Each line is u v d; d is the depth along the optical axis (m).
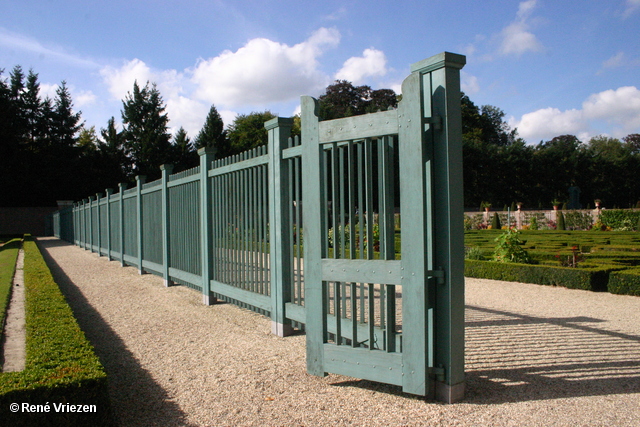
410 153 3.22
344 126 3.65
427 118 3.21
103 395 2.92
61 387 2.79
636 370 3.92
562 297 7.44
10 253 14.56
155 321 6.01
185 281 7.94
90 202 17.22
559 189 48.78
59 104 45.28
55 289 6.53
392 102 51.00
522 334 5.20
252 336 5.20
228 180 6.44
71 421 2.82
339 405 3.28
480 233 22.34
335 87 51.03
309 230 3.88
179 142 46.03
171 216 8.80
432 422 2.96
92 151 43.75
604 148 67.19
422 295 3.19
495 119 71.88
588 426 2.88
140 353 4.64
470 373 3.92
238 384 3.73
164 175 8.88
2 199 36.38
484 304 6.95
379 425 2.94
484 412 3.11
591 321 5.79
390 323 3.48
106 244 14.88
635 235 19.36
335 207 3.77
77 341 3.83
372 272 3.47
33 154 39.72
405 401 3.32
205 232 7.05
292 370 4.04
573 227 29.03
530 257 11.27
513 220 31.75
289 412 3.18
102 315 6.43
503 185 46.50
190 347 4.81
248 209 5.88
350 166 3.68
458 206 3.24
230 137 54.72
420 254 3.19
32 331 4.18
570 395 3.39
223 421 3.06
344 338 4.01
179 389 3.65
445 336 3.27
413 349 3.26
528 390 3.50
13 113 38.56
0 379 2.85
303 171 3.95
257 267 5.68
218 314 6.37
